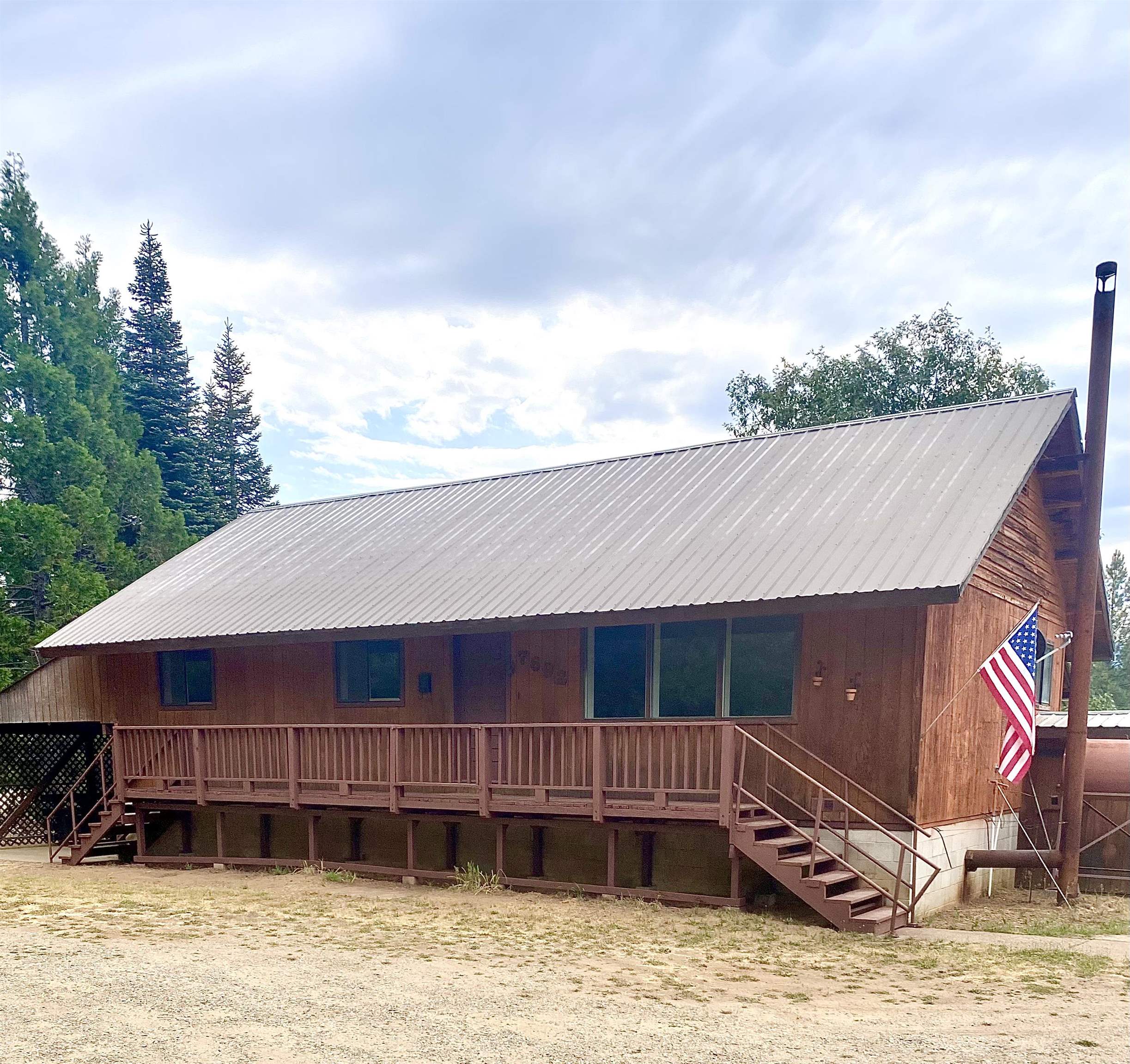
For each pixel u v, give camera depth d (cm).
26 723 2028
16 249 3281
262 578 1880
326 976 812
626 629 1401
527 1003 752
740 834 1137
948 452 1456
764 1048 657
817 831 1112
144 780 1648
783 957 942
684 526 1494
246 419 5759
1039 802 1574
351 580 1716
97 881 1411
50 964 821
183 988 755
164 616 1828
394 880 1403
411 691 1596
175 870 1556
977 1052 657
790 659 1275
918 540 1218
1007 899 1366
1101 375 1395
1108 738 1606
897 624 1205
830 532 1316
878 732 1205
